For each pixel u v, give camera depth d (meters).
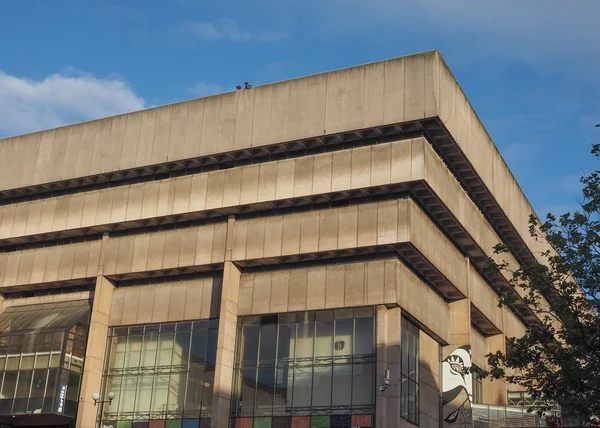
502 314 74.81
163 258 63.56
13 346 64.75
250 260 60.03
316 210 59.16
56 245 69.25
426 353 60.59
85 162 67.69
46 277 68.12
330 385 55.44
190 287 63.22
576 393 34.69
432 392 60.84
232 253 60.56
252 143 60.94
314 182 58.66
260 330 59.12
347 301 56.62
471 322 70.94
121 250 65.62
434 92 56.34
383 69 58.44
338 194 58.19
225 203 61.19
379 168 56.97
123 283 66.56
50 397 61.31
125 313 65.00
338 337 56.38
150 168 65.19
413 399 56.81
